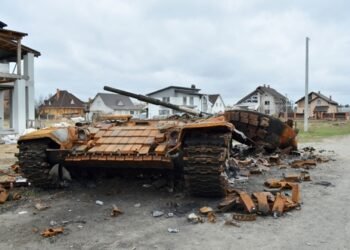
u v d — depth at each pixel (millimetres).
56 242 4512
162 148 6148
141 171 7055
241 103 85250
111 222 5250
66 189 7223
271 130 11992
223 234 4680
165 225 5074
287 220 5227
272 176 8781
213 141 5758
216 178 5875
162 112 52844
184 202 6168
